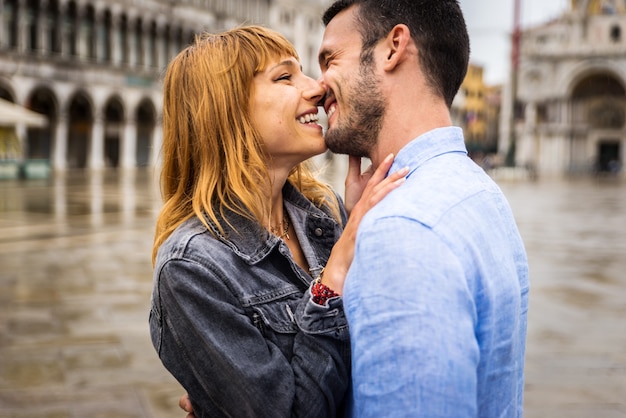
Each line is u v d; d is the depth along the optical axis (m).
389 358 1.42
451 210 1.58
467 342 1.43
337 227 2.41
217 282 1.87
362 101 1.85
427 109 1.83
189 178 2.13
